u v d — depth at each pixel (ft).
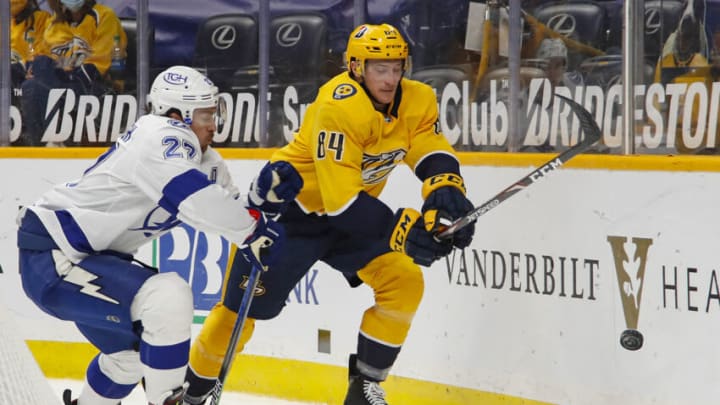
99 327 35.14
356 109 35.45
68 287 34.60
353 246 39.99
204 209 33.30
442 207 35.29
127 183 34.47
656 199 35.73
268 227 34.99
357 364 40.86
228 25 56.95
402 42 35.19
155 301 33.30
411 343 45.32
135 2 59.16
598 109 43.80
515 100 46.39
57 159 57.47
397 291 39.55
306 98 54.85
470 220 33.76
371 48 34.81
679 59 41.14
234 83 57.11
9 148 58.59
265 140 56.13
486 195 42.63
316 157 35.99
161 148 33.68
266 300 39.99
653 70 41.88
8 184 58.65
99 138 60.59
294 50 55.01
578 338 38.47
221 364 41.04
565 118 44.88
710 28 40.37
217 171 38.11
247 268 39.34
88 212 34.78
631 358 36.73
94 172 35.14
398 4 51.08
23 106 61.05
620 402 37.14
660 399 35.81
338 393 48.24
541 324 39.86
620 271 37.01
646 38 42.01
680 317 35.12
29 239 35.45
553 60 45.21
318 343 49.08
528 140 46.32
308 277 49.34
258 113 56.29
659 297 35.76
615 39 43.24
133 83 59.31
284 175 36.94
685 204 34.83
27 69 61.00
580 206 38.34
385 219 35.40
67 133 60.75
